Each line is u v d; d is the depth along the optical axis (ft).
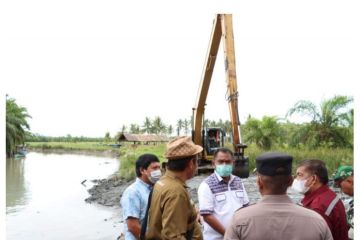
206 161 62.13
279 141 105.81
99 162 147.95
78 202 52.95
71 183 76.23
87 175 92.89
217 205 13.94
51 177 87.97
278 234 7.70
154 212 10.39
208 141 61.82
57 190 65.72
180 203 10.03
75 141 387.34
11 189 67.31
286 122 105.29
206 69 51.96
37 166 124.16
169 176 10.59
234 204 13.97
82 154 227.81
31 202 53.52
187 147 10.55
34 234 35.88
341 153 64.03
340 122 83.41
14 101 178.60
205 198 13.96
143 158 13.11
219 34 47.32
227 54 41.27
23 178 86.07
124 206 12.74
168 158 10.62
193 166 10.73
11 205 51.26
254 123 107.24
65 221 41.01
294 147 86.89
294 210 7.92
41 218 42.68
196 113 58.85
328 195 11.25
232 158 14.37
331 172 56.29
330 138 82.28
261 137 105.40
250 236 7.81
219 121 161.48
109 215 43.47
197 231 10.96
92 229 37.17
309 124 85.20
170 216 9.89
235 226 8.05
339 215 10.91
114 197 54.19
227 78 41.09
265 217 7.86
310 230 7.68
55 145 277.23
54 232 36.52
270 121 106.22
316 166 11.50
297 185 11.67
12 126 169.37
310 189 11.55
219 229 13.67
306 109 84.74
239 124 39.78
